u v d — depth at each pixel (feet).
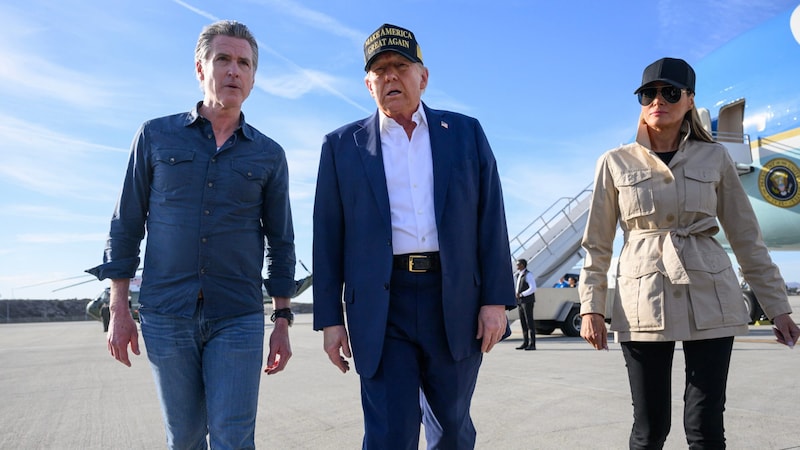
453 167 7.36
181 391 7.52
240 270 7.70
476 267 7.36
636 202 8.14
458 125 7.73
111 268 7.61
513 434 12.60
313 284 7.59
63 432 14.17
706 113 34.45
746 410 13.97
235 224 7.73
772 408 14.14
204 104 8.12
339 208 7.72
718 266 7.64
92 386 21.88
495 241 7.48
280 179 8.39
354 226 7.43
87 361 31.96
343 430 13.53
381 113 7.72
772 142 32.83
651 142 8.55
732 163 8.25
